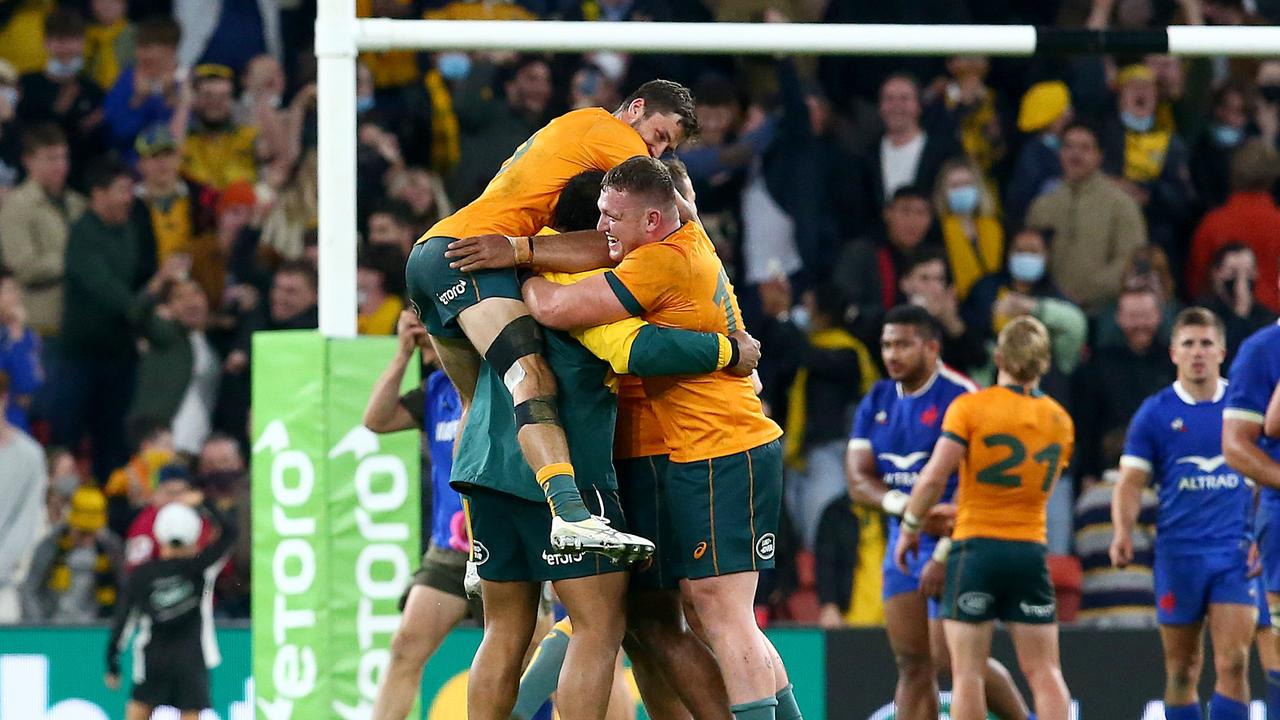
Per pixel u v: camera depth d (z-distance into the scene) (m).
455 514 22.14
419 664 21.72
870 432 26.06
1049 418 24.00
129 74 34.84
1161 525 25.48
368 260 31.98
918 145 32.88
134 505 31.36
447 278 16.44
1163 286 31.70
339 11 20.64
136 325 32.59
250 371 32.75
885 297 31.45
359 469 21.14
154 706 26.52
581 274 16.45
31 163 32.91
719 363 16.64
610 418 16.70
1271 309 32.94
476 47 20.75
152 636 26.58
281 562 21.20
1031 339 24.11
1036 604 23.94
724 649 16.92
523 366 16.00
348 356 21.02
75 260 32.53
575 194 16.97
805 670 26.39
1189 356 25.17
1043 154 32.84
